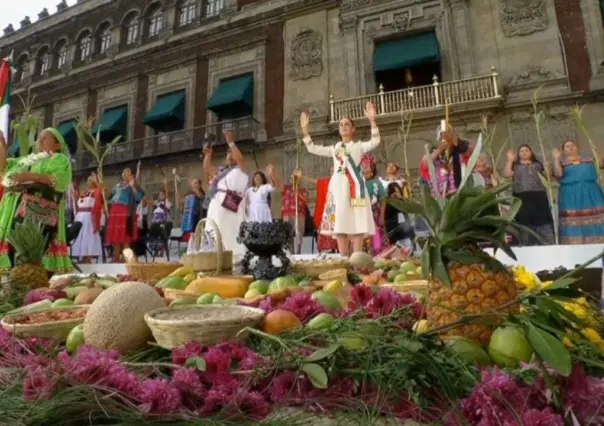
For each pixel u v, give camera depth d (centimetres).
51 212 367
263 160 1489
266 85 1552
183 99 1717
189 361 93
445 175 422
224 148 1541
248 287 206
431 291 125
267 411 86
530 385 84
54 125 2017
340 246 411
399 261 320
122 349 115
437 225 129
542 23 1209
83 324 125
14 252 342
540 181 531
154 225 984
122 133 1823
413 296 145
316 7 1506
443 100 1236
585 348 98
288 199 862
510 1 1253
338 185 414
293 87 1483
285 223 259
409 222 516
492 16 1271
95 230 737
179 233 1125
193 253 246
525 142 1152
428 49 1304
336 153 427
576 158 527
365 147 430
